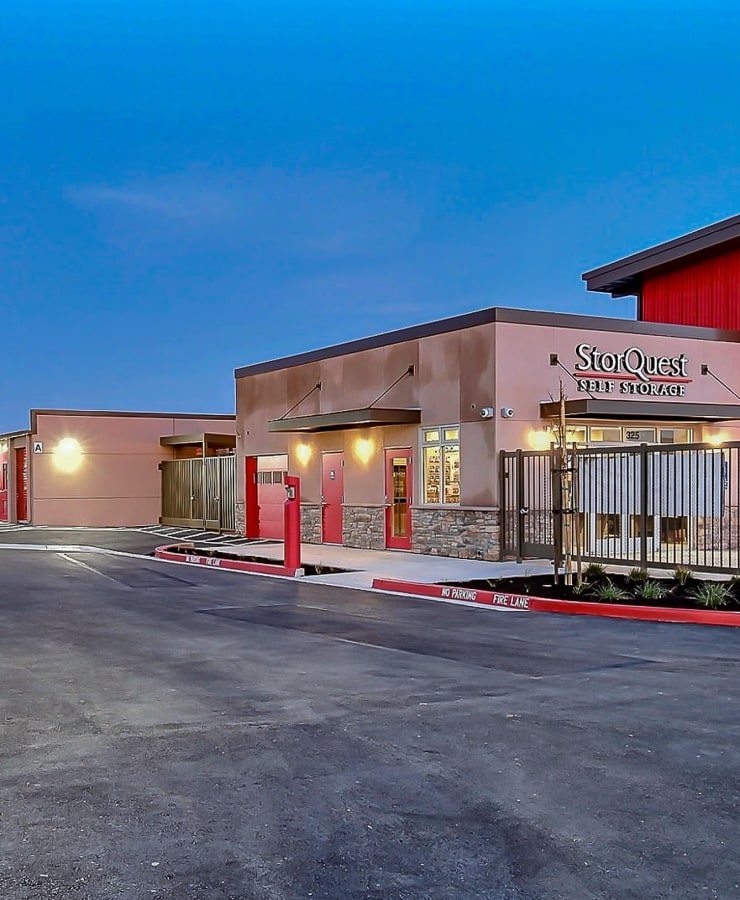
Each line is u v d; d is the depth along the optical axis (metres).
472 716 6.88
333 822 4.81
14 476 35.03
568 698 7.46
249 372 26.72
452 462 19.19
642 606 12.16
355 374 22.17
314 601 13.61
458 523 18.88
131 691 7.73
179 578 16.83
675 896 4.00
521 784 5.38
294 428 22.20
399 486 20.72
